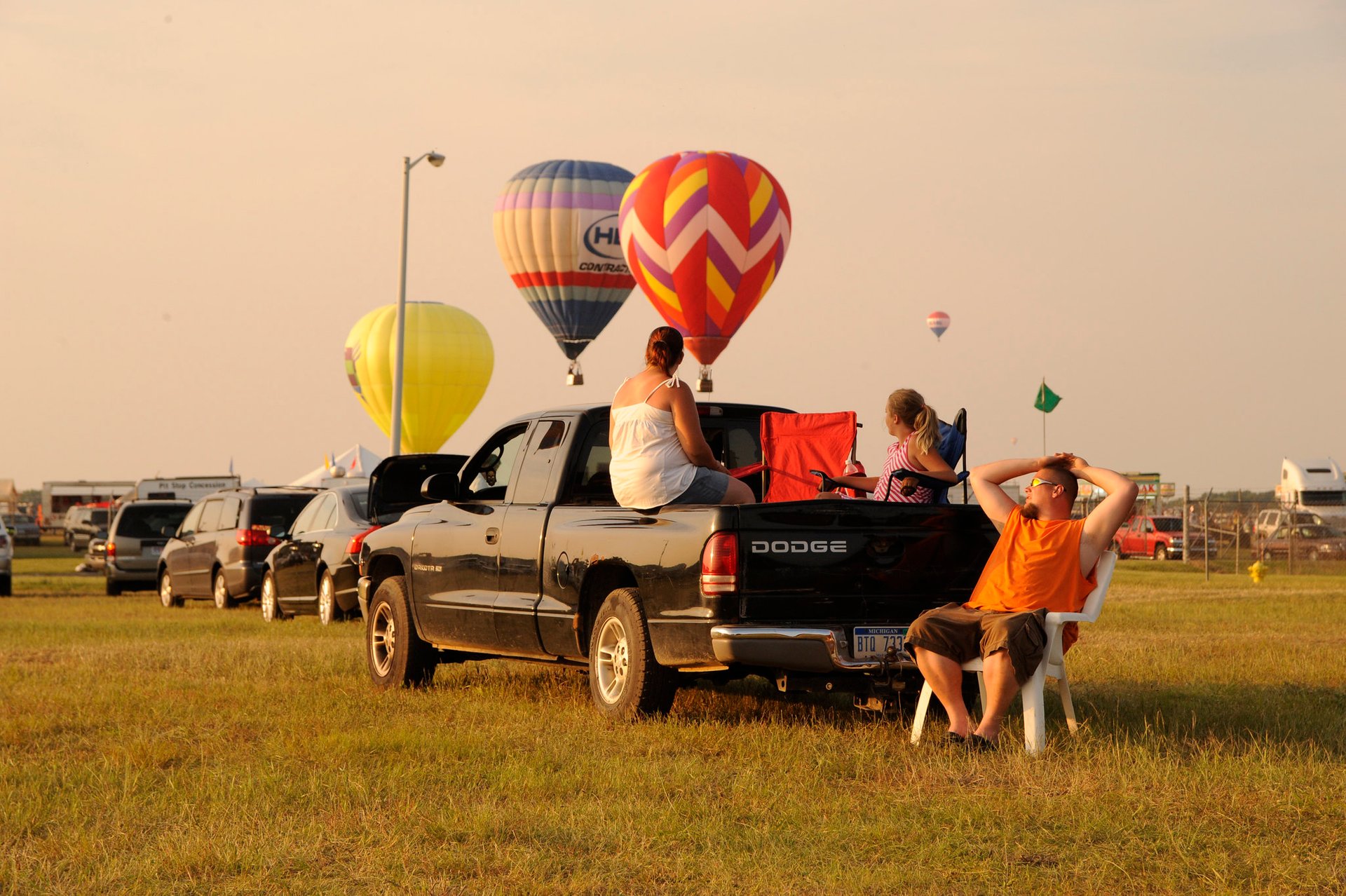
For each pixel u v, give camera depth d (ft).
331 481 407.23
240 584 222.89
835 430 97.50
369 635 114.93
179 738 86.79
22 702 101.76
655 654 86.74
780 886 52.54
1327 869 53.36
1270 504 370.73
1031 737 76.48
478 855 57.11
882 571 84.53
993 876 53.47
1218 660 123.95
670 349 90.89
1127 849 56.75
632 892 52.29
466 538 104.83
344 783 70.54
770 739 81.35
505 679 114.52
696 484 89.92
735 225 341.82
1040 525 80.28
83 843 59.00
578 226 438.81
